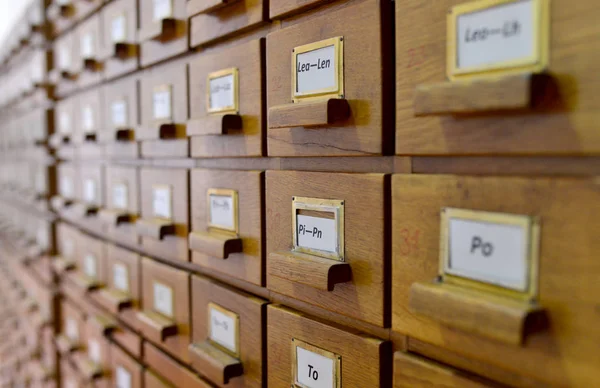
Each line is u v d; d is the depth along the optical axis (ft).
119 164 3.21
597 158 1.04
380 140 1.44
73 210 3.84
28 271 5.68
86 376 3.66
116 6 3.03
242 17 1.98
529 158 1.15
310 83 1.66
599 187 1.02
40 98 4.81
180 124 2.45
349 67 1.52
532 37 1.09
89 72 3.49
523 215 1.14
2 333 7.14
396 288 1.43
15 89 5.95
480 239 1.22
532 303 1.12
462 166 1.29
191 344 2.31
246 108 1.99
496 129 1.17
